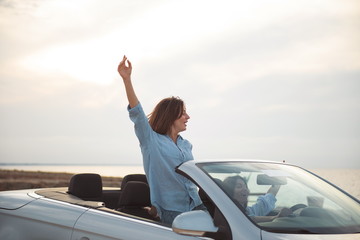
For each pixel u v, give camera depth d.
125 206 4.33
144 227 3.45
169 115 4.26
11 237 4.04
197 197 3.94
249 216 3.18
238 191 3.37
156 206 4.00
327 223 3.32
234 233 3.08
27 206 4.12
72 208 3.90
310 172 4.17
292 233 3.11
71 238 3.71
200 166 3.56
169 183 4.03
